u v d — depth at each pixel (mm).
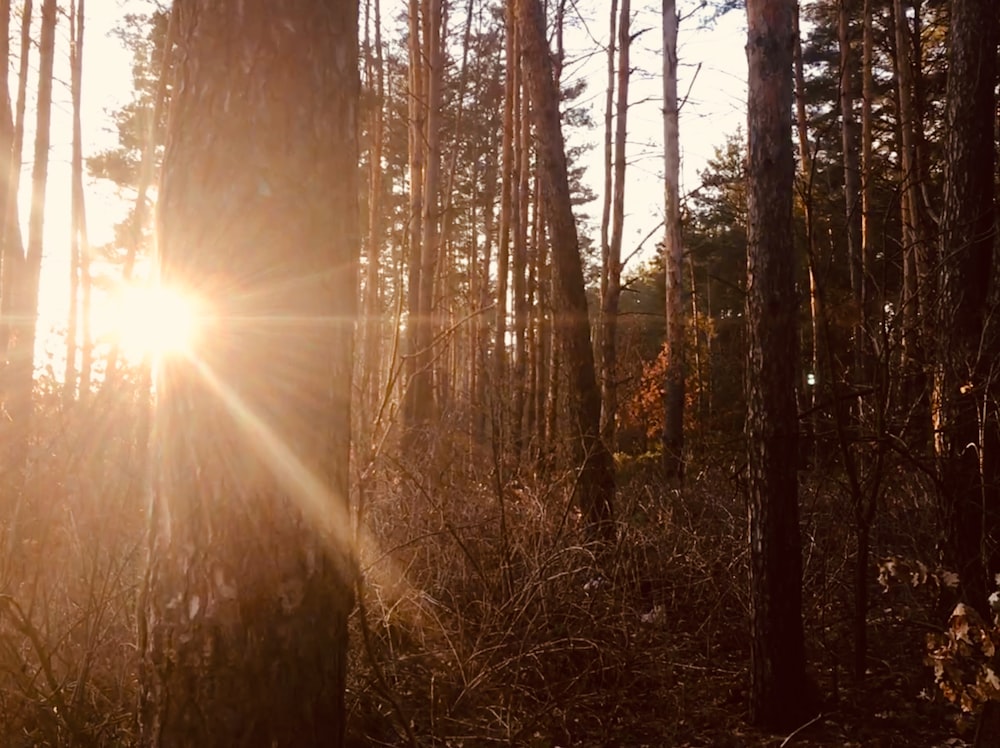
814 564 7012
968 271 6473
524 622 5770
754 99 5742
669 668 5980
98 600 4770
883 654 6766
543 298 18609
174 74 3109
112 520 4953
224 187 2959
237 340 2943
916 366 6730
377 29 18734
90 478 4965
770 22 5688
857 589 6270
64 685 4320
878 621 6859
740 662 6672
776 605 5656
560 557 6227
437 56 14812
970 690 3879
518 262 17703
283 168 2979
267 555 2893
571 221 9000
